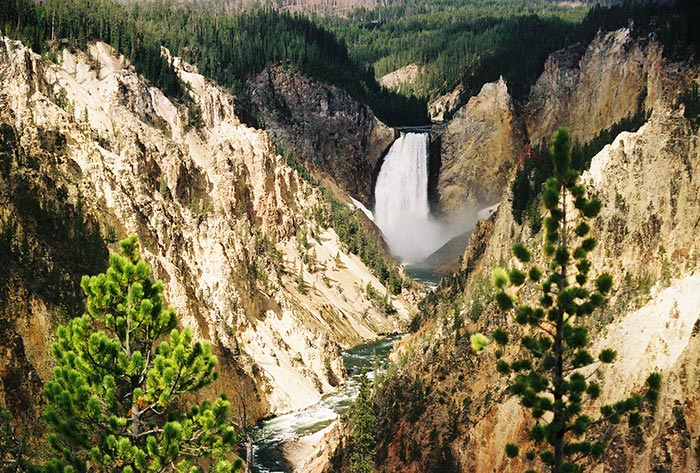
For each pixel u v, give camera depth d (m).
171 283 73.06
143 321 32.69
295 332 91.31
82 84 114.88
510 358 59.34
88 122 96.69
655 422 44.28
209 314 78.81
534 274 27.31
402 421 63.19
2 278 50.81
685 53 115.12
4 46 95.06
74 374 30.45
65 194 68.69
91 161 79.56
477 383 60.62
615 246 58.47
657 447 42.97
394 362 83.69
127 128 106.19
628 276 55.16
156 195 93.19
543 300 26.84
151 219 83.69
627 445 44.47
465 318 71.25
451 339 69.00
